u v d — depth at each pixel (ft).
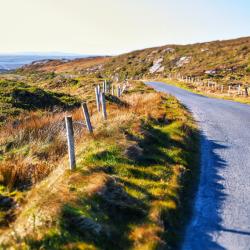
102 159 32.68
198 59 286.05
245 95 114.62
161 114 60.70
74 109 70.03
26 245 18.95
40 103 70.49
